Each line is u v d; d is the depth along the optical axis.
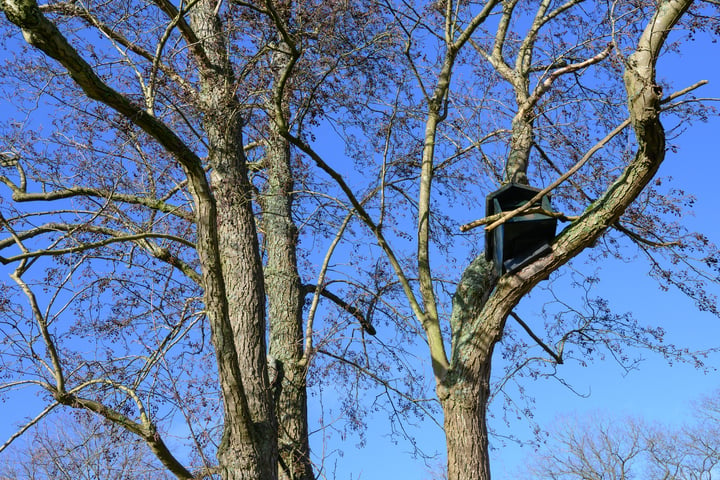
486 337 8.29
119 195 10.57
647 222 9.73
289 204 13.82
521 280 8.02
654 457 29.70
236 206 10.35
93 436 10.40
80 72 7.55
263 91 9.65
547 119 10.89
